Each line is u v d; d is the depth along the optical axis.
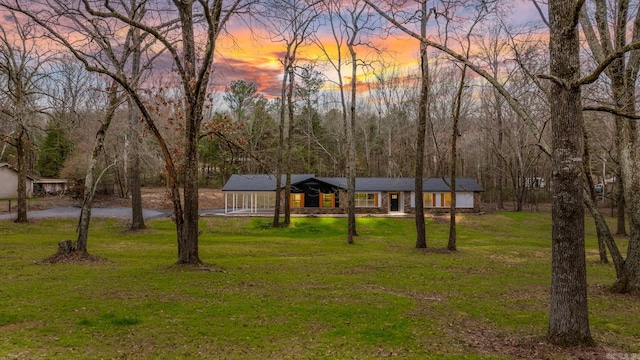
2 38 25.25
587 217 41.88
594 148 29.86
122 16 13.52
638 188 12.39
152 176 59.56
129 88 14.45
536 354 7.50
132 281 12.85
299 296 11.73
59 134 37.59
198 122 15.24
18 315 9.43
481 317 10.20
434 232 34.41
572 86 7.57
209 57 14.12
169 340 8.35
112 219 35.31
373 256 19.94
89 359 7.30
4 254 17.62
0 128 31.53
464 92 47.34
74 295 11.17
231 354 7.76
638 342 8.27
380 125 65.56
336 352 7.90
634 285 12.47
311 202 44.03
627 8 12.52
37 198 49.38
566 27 7.69
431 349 8.02
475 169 67.62
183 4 14.74
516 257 20.67
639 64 12.63
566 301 7.79
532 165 47.69
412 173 60.69
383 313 10.30
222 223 35.50
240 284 12.96
